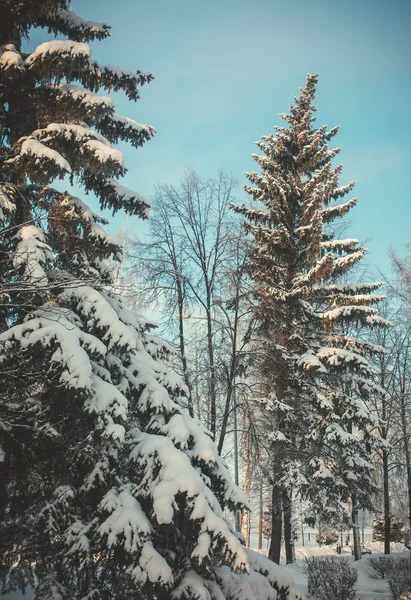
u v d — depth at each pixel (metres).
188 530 6.80
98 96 7.59
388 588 15.95
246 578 7.55
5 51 7.51
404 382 21.58
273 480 15.05
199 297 14.14
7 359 6.21
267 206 16.64
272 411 14.80
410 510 21.08
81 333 6.66
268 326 15.29
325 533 36.44
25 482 6.98
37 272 6.28
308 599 13.99
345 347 16.03
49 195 8.23
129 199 8.97
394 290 20.59
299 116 17.66
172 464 6.58
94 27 8.45
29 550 6.54
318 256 15.48
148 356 8.34
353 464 16.06
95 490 6.82
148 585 5.72
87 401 6.33
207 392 14.28
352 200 16.17
